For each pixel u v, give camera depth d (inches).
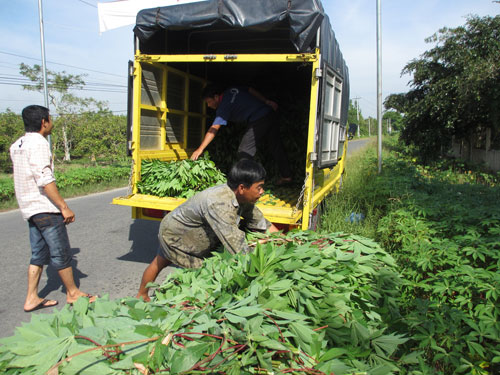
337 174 303.6
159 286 100.8
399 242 181.9
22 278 189.9
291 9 159.6
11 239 258.2
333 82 197.8
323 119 168.1
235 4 167.6
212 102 221.5
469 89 538.6
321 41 162.6
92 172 523.2
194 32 242.5
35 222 146.2
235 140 282.4
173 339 64.3
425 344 95.8
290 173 245.9
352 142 1801.2
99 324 68.8
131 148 188.1
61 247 150.0
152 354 60.2
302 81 296.7
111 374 57.1
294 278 81.1
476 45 603.5
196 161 192.2
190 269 104.3
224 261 95.9
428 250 146.5
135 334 64.3
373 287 93.4
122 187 518.9
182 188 184.1
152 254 228.2
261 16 164.1
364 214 260.2
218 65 284.8
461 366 90.2
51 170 143.9
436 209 206.1
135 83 188.5
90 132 832.9
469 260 144.5
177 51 229.6
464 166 593.9
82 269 202.1
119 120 857.5
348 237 114.5
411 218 188.2
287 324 69.9
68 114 920.9
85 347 61.4
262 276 81.0
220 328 66.7
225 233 106.7
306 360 64.7
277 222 160.4
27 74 1056.2
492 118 550.9
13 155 144.5
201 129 271.4
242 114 217.2
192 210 116.0
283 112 283.3
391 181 301.1
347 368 63.6
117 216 329.4
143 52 194.2
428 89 686.5
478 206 218.4
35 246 151.7
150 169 193.0
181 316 69.9
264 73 295.1
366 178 383.9
